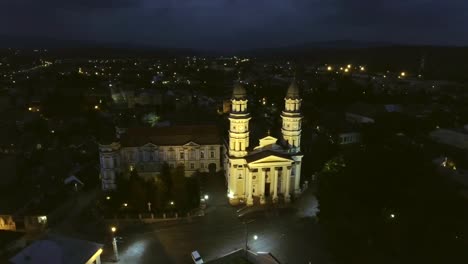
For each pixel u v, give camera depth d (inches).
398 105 6087.6
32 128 5172.2
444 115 5315.0
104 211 2970.0
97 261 2139.5
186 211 2965.1
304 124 5275.6
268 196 3203.7
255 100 7421.3
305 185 3420.3
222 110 6515.8
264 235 2704.2
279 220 2910.9
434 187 2493.8
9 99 6525.6
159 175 3228.3
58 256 1982.0
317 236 2687.0
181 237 2674.7
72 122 5447.8
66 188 3366.1
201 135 3720.5
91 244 2122.3
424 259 2310.5
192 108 6835.6
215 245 2576.3
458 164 3659.0
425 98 7003.0
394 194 2527.1
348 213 2509.8
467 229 2257.6
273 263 2172.7
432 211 2348.7
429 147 4099.4
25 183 3511.3
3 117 5315.0
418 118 5157.5
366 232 2426.2
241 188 3171.8
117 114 6131.9
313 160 3927.2
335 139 4557.1
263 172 3065.9
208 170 3732.8
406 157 2714.1
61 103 6382.9
